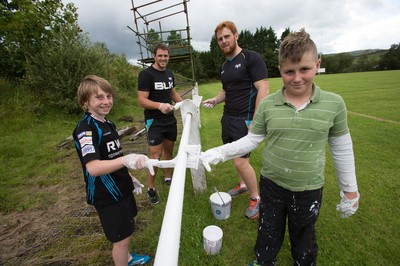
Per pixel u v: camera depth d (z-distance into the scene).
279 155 1.40
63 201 2.97
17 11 6.42
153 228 2.29
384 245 1.93
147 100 2.67
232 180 3.20
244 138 1.57
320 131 1.26
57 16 8.12
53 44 7.56
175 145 4.98
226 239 2.09
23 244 2.24
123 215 1.59
